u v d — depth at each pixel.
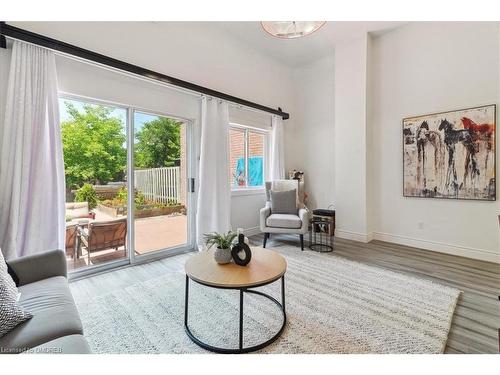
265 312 1.98
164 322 1.84
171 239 3.51
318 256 3.31
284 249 3.64
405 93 3.73
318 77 4.90
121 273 2.77
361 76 3.94
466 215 3.28
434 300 2.14
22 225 2.15
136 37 3.02
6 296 1.17
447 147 3.37
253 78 4.45
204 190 3.60
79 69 2.56
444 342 1.61
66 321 1.20
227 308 2.04
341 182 4.24
